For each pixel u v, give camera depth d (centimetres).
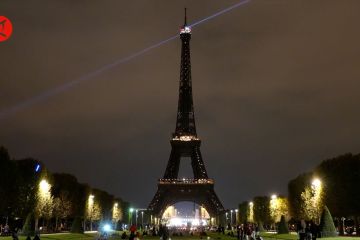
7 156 17275
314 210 18375
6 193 16800
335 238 11875
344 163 17638
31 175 18788
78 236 16038
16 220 19325
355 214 16900
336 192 17388
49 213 19462
